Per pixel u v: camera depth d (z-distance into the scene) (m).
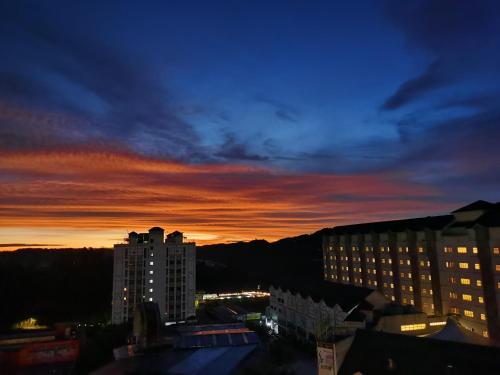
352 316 83.00
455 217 104.00
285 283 125.44
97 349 86.94
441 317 80.75
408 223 124.00
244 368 72.50
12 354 84.69
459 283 97.69
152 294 134.38
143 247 136.25
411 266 114.69
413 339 40.50
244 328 99.06
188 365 72.12
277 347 85.00
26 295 181.88
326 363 44.00
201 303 175.25
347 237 150.50
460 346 36.81
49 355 87.00
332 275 159.50
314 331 99.75
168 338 83.38
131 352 77.81
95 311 172.38
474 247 93.88
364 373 40.88
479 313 91.56
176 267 138.12
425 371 37.00
